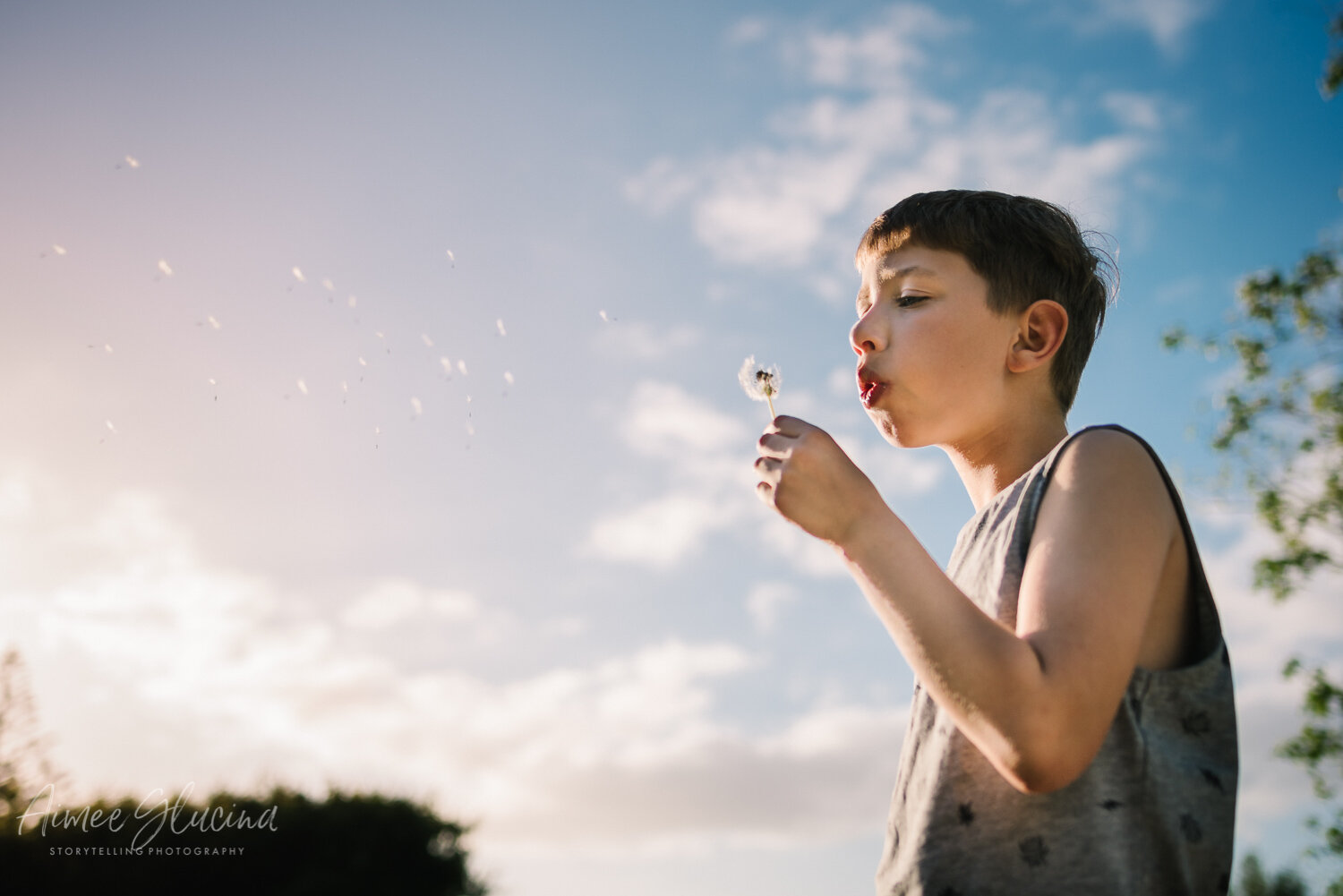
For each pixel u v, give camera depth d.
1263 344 7.69
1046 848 0.85
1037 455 1.14
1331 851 6.52
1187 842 0.86
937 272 1.16
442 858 11.47
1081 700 0.76
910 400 1.13
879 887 0.99
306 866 10.38
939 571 0.84
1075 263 1.23
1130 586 0.84
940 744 0.96
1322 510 7.35
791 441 0.90
